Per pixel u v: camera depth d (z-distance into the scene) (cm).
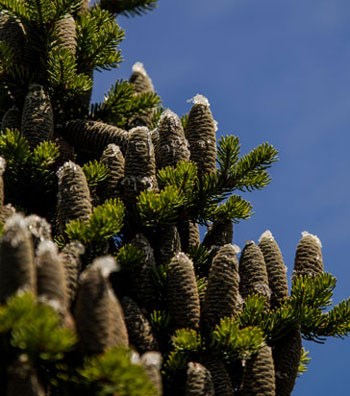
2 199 585
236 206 668
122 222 621
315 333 638
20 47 728
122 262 588
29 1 701
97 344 474
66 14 728
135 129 646
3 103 721
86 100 772
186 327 574
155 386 480
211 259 647
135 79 818
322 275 625
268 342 608
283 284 640
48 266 480
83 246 550
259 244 655
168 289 581
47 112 667
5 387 474
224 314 578
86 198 598
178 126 664
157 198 617
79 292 494
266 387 564
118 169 647
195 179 657
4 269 469
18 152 632
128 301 571
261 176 674
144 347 561
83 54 736
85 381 473
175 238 631
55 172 654
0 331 455
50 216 657
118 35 738
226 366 595
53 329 450
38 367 484
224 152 666
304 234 660
